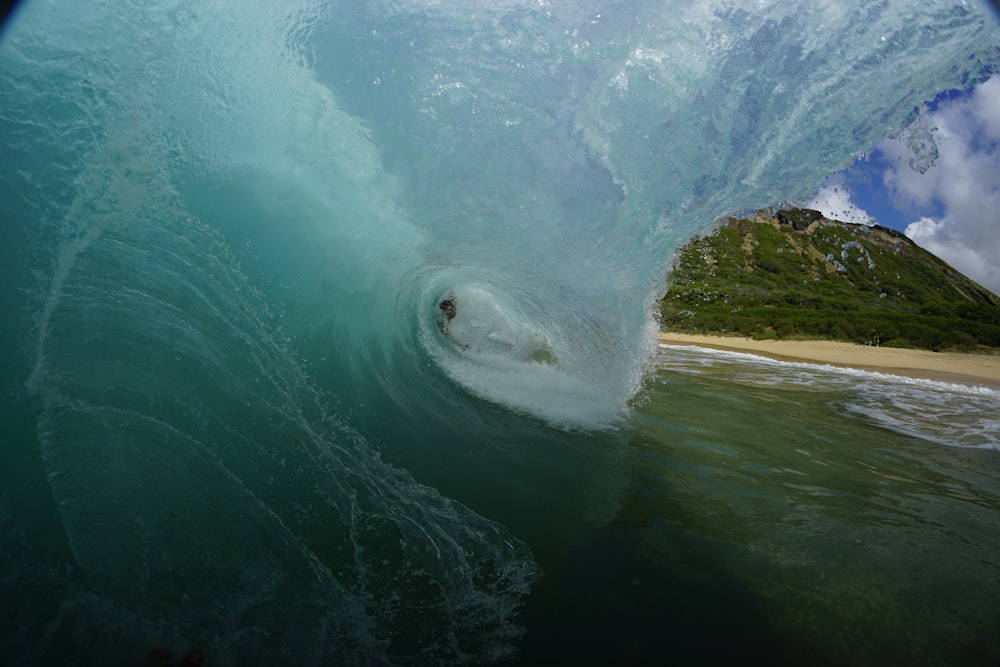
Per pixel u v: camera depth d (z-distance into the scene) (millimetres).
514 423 5184
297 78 4691
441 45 4781
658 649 2572
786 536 3689
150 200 4059
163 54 4238
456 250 5645
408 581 3004
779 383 11188
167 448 3357
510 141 4980
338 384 4520
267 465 3527
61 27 3977
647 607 2859
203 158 4328
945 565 3484
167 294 3871
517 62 4785
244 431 3625
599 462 4645
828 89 4812
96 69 4039
